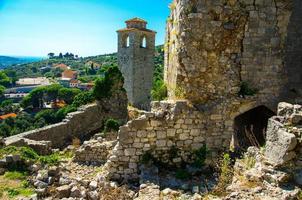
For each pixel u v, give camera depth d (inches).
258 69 432.1
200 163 413.7
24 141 612.7
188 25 425.1
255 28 425.7
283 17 427.5
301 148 276.7
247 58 429.4
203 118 421.7
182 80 435.8
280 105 316.2
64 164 524.1
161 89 577.3
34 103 3233.3
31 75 6934.1
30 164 454.0
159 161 408.8
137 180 400.2
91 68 6033.5
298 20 430.9
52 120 2158.0
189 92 431.8
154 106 433.1
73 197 352.2
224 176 333.7
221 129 429.1
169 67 551.2
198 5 420.5
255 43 427.8
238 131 530.9
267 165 284.7
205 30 423.2
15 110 3053.6
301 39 432.8
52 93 3302.2
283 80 436.8
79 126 877.2
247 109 434.9
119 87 1135.6
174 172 403.5
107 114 1098.1
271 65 433.1
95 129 983.6
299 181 263.1
